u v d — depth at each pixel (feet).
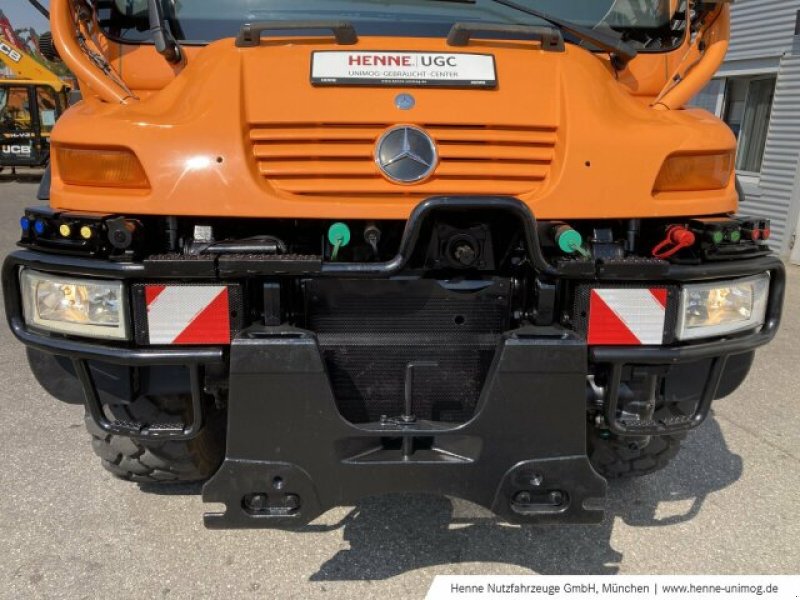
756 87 29.89
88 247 6.51
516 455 6.73
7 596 7.77
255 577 8.23
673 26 9.20
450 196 6.31
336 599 7.88
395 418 6.92
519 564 8.58
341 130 6.99
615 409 7.29
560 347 6.56
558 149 7.21
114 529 9.07
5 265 6.89
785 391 14.67
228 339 6.72
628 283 6.97
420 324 7.23
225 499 6.65
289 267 6.49
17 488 10.03
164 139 6.70
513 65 7.44
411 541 8.99
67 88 61.77
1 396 13.50
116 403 7.08
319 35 7.82
